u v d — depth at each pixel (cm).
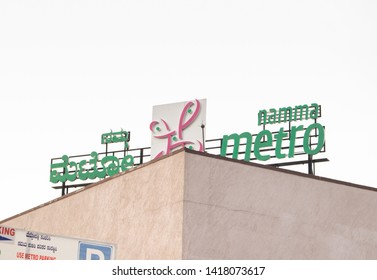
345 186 2552
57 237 2122
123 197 2398
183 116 3044
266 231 2328
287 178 2414
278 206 2372
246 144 2930
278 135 2894
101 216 2462
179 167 2228
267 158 2872
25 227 2786
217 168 2270
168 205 2233
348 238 2519
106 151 3325
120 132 3316
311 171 2788
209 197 2236
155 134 3092
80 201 2569
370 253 2566
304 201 2436
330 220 2484
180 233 2170
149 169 2330
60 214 2645
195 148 2975
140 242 2291
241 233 2273
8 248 2042
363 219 2573
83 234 2512
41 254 2084
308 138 2830
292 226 2389
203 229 2205
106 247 2186
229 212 2264
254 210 2316
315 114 2886
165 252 2202
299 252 2386
